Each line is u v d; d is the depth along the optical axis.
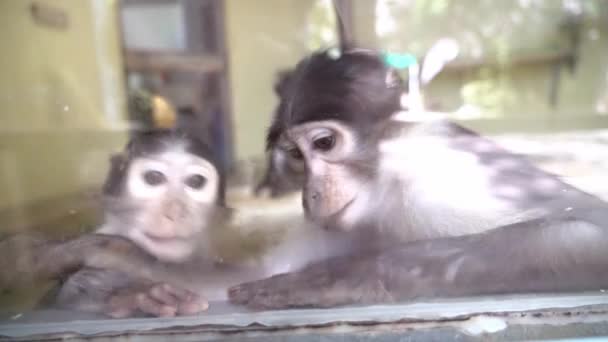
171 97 1.31
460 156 0.73
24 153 0.95
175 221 0.70
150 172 0.77
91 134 1.09
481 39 1.50
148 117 1.27
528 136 0.97
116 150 0.92
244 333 0.56
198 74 1.30
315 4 1.18
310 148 0.76
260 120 1.10
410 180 0.70
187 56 1.32
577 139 0.98
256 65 1.21
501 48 1.53
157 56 1.35
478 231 0.66
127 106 1.29
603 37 1.57
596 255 0.61
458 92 1.40
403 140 0.75
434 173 0.71
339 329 0.56
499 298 0.58
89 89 1.23
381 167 0.72
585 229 0.63
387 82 0.78
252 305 0.59
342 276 0.62
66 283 0.62
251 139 1.07
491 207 0.68
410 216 0.68
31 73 1.04
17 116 0.99
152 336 0.56
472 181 0.70
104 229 0.70
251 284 0.62
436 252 0.64
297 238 0.67
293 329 0.56
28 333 0.56
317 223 0.69
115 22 1.32
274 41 1.20
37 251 0.65
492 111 1.45
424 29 1.38
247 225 0.70
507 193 0.69
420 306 0.58
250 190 0.79
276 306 0.59
